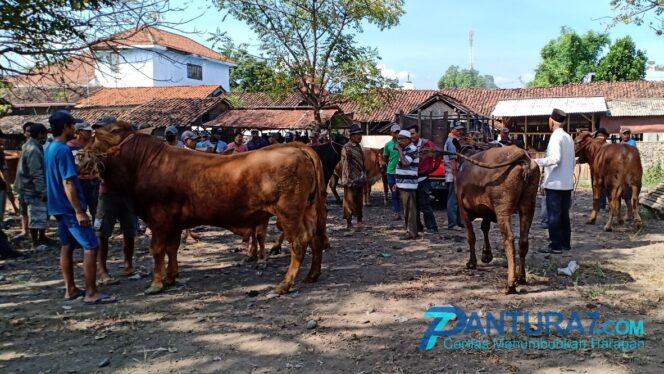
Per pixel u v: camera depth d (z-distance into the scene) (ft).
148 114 78.54
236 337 16.43
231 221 20.95
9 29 26.66
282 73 50.19
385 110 97.30
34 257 27.78
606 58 121.90
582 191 58.90
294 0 49.67
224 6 49.08
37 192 28.94
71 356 15.21
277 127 73.10
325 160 34.22
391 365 14.28
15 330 17.28
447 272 23.50
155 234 21.12
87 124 24.20
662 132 86.79
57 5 27.35
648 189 56.65
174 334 16.76
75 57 30.22
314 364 14.44
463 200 22.17
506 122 90.22
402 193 31.09
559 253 26.58
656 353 14.67
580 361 14.29
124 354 15.28
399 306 18.99
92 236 19.93
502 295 19.94
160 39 33.73
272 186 20.07
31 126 29.22
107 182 21.22
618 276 22.29
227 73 135.95
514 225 36.35
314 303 19.54
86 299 19.83
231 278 23.26
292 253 20.84
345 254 27.55
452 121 48.70
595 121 86.38
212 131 76.59
